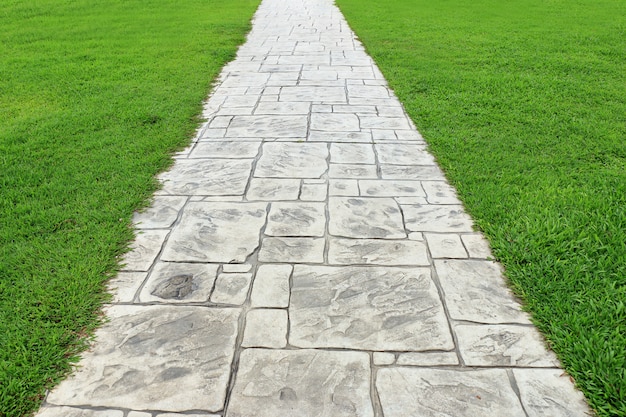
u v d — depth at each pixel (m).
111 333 2.30
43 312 2.38
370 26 10.41
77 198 3.50
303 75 7.06
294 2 14.45
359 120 5.21
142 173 3.91
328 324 2.36
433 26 10.17
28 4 13.13
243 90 6.35
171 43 8.91
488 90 6.04
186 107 5.57
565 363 2.12
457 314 2.43
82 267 2.72
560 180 3.70
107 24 10.71
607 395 1.93
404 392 2.01
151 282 2.64
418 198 3.55
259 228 3.16
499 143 4.45
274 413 1.92
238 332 2.31
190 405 1.95
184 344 2.24
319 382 2.05
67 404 1.95
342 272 2.73
